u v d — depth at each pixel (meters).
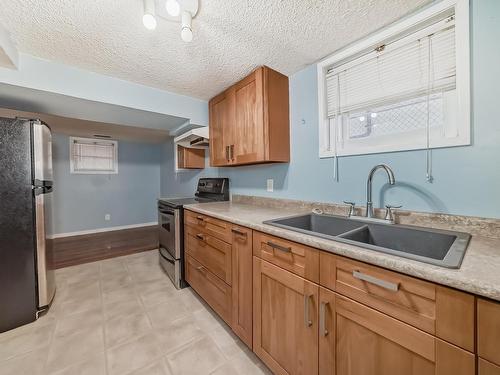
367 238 1.31
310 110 1.80
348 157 1.57
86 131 4.02
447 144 1.14
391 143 1.38
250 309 1.40
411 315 0.71
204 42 1.51
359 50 1.49
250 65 1.81
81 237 4.32
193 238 2.13
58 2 1.15
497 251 0.83
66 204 4.43
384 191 1.38
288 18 1.29
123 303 2.03
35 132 1.78
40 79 1.71
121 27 1.36
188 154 3.18
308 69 1.81
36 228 1.79
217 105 2.38
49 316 1.83
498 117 1.00
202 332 1.64
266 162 2.02
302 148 1.87
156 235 4.48
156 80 2.08
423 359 0.69
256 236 1.33
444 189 1.16
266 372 1.30
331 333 0.95
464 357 0.61
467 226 1.08
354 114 1.59
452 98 1.15
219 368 1.33
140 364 1.35
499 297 0.55
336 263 0.92
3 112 2.67
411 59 1.29
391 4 1.19
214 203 2.44
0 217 1.66
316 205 1.75
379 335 0.80
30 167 1.76
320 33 1.42
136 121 2.70
